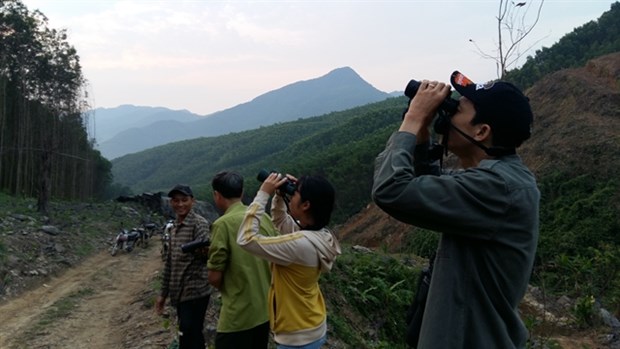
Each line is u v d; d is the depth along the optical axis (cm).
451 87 187
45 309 866
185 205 451
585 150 2697
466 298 166
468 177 166
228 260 361
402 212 167
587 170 2584
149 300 841
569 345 851
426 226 168
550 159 2838
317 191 280
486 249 165
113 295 995
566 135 2919
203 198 5347
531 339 569
